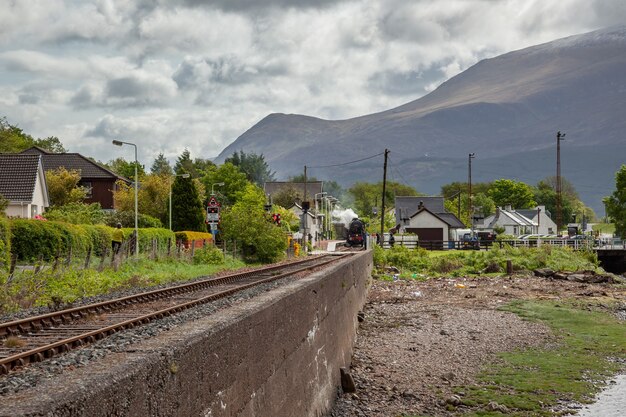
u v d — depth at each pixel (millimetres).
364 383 14492
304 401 9102
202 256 40969
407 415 12336
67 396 3500
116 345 8008
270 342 7184
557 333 22609
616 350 19625
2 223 23688
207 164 172500
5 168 57375
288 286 9414
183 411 4738
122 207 75625
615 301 33125
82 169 80875
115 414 3852
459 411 12914
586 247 65250
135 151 44938
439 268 52812
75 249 30750
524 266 52875
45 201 59812
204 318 6062
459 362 17422
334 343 12891
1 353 8828
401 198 116750
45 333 11383
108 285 23328
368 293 33875
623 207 95500
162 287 22828
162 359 4430
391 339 20391
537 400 13969
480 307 29672
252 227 49719
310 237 74938
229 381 5723
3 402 3398
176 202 64875
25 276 20938
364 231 85000
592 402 13922
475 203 173625
